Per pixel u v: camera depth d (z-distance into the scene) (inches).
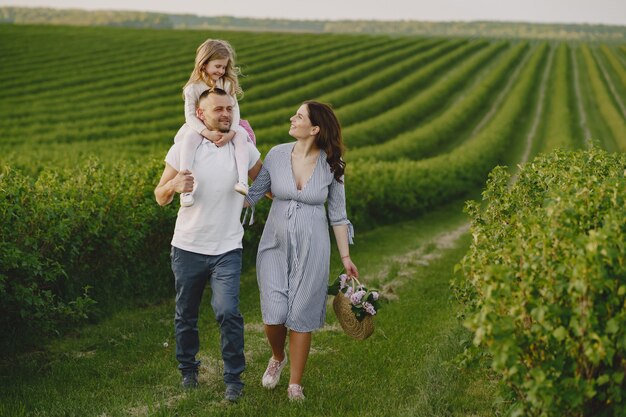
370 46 2568.9
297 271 189.0
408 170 738.2
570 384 128.3
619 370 131.9
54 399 190.5
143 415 178.4
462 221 700.7
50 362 227.1
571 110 1836.9
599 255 123.0
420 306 303.3
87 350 241.9
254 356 229.0
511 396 149.1
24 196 252.2
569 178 199.9
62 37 2206.0
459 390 194.4
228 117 188.1
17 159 746.2
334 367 217.2
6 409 180.9
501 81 2267.5
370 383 202.5
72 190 292.2
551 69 2615.7
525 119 1710.1
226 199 187.3
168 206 323.3
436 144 1334.9
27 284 236.2
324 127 191.0
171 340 251.4
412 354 229.1
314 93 1699.1
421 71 2180.1
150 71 1738.4
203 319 281.9
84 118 1300.4
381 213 644.7
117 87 1565.0
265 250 194.5
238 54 2146.9
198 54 194.9
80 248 281.3
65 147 969.5
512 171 1112.8
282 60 2041.1
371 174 652.1
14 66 1716.3
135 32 2549.2
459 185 848.9
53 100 1402.6
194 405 183.5
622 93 2175.2
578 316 123.7
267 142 1088.8
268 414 178.4
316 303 190.1
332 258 439.2
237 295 188.7
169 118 1285.7
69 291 269.7
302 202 191.2
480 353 162.7
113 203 301.1
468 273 155.2
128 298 304.2
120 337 255.8
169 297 321.7
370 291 191.2
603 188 154.5
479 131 1567.4
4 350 233.9
